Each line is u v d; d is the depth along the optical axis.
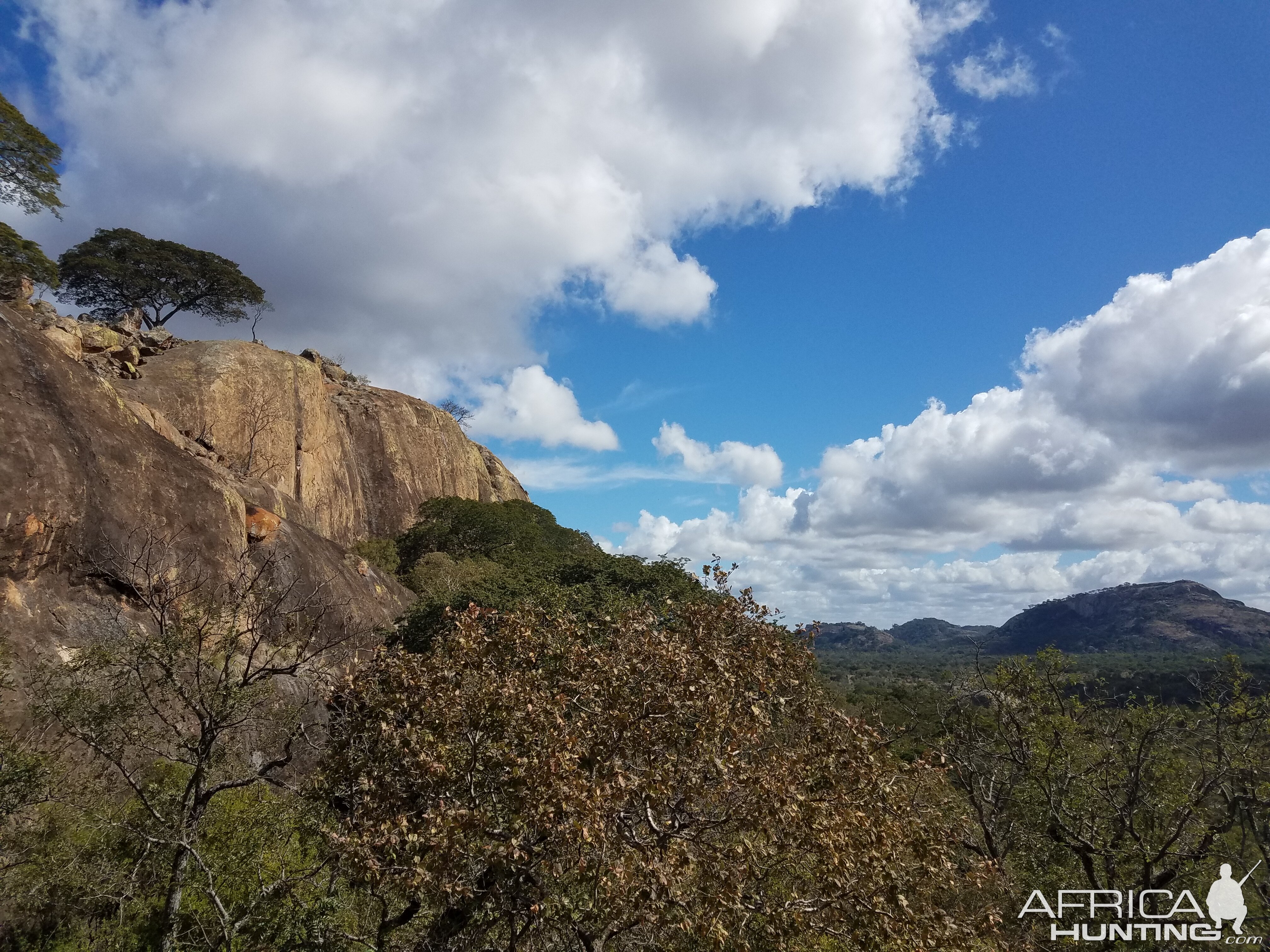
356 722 7.34
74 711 7.25
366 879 6.01
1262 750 8.66
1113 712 10.61
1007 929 9.29
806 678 8.88
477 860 6.11
